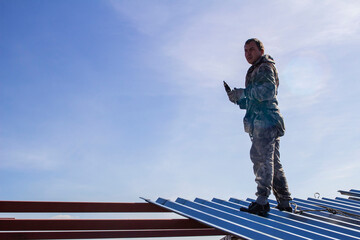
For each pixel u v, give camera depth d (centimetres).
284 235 311
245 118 457
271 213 437
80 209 378
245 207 471
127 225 343
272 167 425
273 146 432
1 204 349
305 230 324
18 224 308
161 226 363
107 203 392
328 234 327
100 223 332
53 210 365
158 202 467
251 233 312
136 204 412
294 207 503
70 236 317
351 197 656
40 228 313
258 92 426
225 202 520
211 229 362
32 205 359
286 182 454
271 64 442
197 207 445
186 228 375
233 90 473
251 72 449
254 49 452
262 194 419
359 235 328
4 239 300
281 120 439
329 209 473
